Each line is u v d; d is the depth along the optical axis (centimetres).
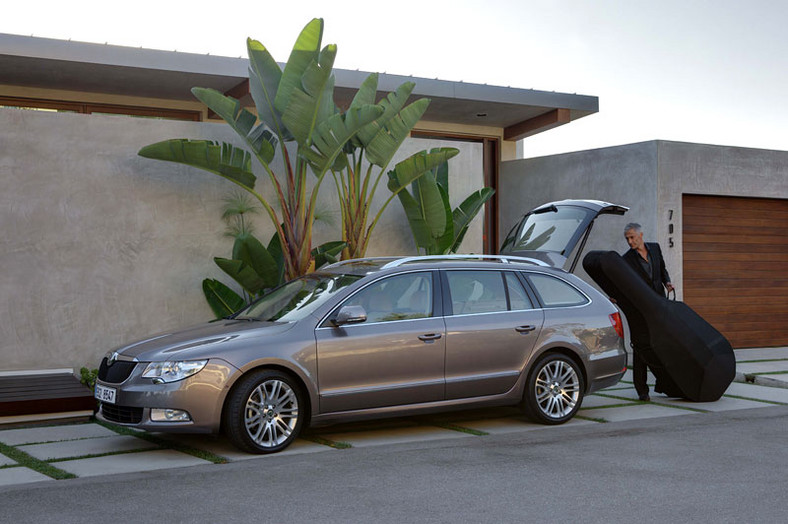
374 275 757
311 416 705
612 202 1485
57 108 1423
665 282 976
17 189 1058
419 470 608
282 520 481
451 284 784
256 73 1098
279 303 782
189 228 1144
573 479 575
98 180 1098
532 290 823
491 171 1784
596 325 843
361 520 480
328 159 1068
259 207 1183
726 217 1490
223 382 671
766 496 525
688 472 593
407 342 742
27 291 1059
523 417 860
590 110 1633
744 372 1141
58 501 529
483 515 488
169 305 1131
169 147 1009
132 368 684
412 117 1102
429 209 1191
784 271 1548
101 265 1097
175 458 674
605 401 963
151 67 1295
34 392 880
